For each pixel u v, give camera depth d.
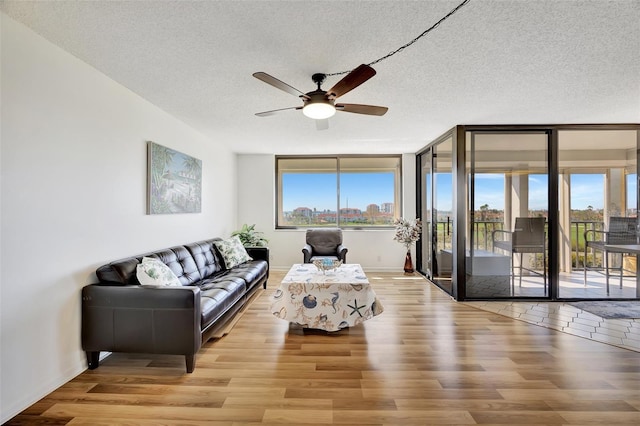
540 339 2.74
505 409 1.78
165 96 2.89
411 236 5.30
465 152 3.94
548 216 3.94
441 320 3.23
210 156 4.61
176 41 1.95
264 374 2.17
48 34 1.88
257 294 4.23
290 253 5.89
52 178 1.98
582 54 2.11
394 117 3.57
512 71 2.38
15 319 1.75
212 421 1.68
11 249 1.73
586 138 3.99
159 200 3.18
